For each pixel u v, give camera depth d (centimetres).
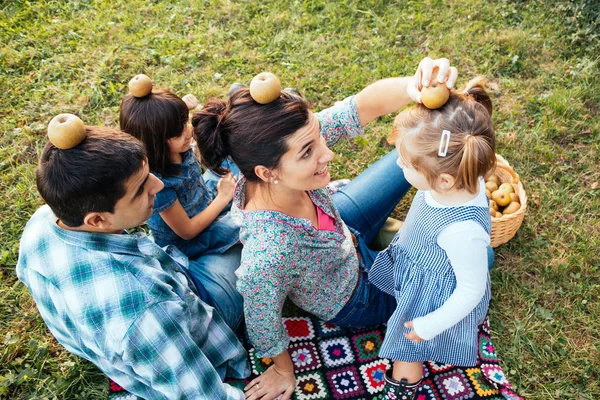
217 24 460
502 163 297
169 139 222
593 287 273
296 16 459
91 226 169
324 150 179
